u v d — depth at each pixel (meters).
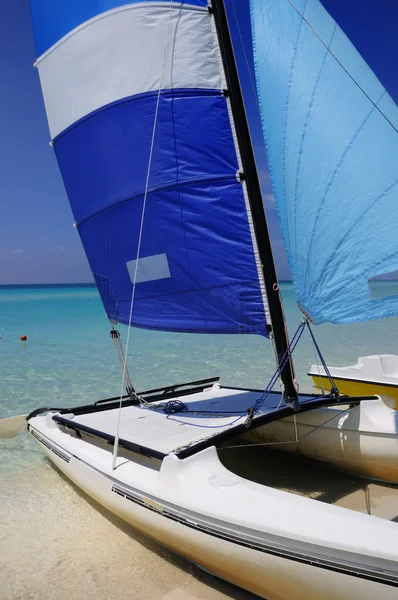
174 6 4.40
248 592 3.30
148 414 5.15
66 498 4.83
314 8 4.09
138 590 3.38
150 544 3.97
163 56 4.44
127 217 4.90
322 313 3.93
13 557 3.84
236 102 4.28
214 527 3.12
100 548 3.93
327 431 4.81
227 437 3.84
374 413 4.60
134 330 19.22
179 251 4.59
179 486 3.40
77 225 5.63
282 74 4.17
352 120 3.89
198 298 4.59
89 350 14.05
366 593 2.57
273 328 4.27
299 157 4.05
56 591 3.41
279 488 4.69
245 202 4.25
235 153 4.27
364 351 12.70
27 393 9.00
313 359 11.63
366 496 4.45
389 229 3.67
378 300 3.70
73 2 4.91
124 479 3.83
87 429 4.58
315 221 3.94
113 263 5.25
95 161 5.05
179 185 4.48
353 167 3.84
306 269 3.98
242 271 4.30
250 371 10.58
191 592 3.33
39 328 20.64
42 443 5.33
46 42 5.30
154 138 4.52
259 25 4.30
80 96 5.02
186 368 11.06
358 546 2.56
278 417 4.22
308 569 2.74
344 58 3.97
